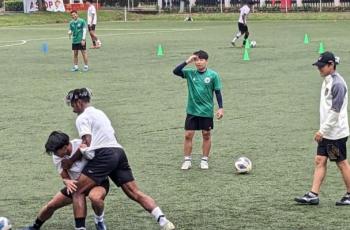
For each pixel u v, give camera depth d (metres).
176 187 12.57
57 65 34.38
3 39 53.53
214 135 17.17
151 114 20.08
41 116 20.06
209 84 13.68
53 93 24.67
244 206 11.30
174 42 47.38
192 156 15.13
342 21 73.44
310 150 15.35
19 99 23.41
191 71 13.75
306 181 12.77
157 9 92.06
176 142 16.47
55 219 10.84
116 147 9.75
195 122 13.82
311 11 84.50
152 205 9.81
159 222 9.77
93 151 9.62
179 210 11.14
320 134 11.01
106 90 25.09
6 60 37.31
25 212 11.21
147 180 13.09
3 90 25.67
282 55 37.19
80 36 31.33
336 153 11.00
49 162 14.70
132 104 21.86
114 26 70.56
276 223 10.36
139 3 97.44
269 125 18.27
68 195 9.90
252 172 13.57
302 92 23.89
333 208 11.10
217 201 11.62
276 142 16.23
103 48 43.75
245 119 19.16
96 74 30.19
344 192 12.02
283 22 73.31
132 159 14.81
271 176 13.21
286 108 20.80
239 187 12.48
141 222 10.57
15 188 12.70
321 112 11.00
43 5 86.38
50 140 9.58
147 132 17.62
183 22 77.31
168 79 27.94
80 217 9.66
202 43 46.22
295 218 10.59
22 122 19.20
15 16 79.19
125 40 50.25
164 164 14.36
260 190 12.24
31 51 42.66
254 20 78.31
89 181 9.62
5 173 13.84
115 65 33.72
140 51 40.94
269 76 28.44
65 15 83.25
